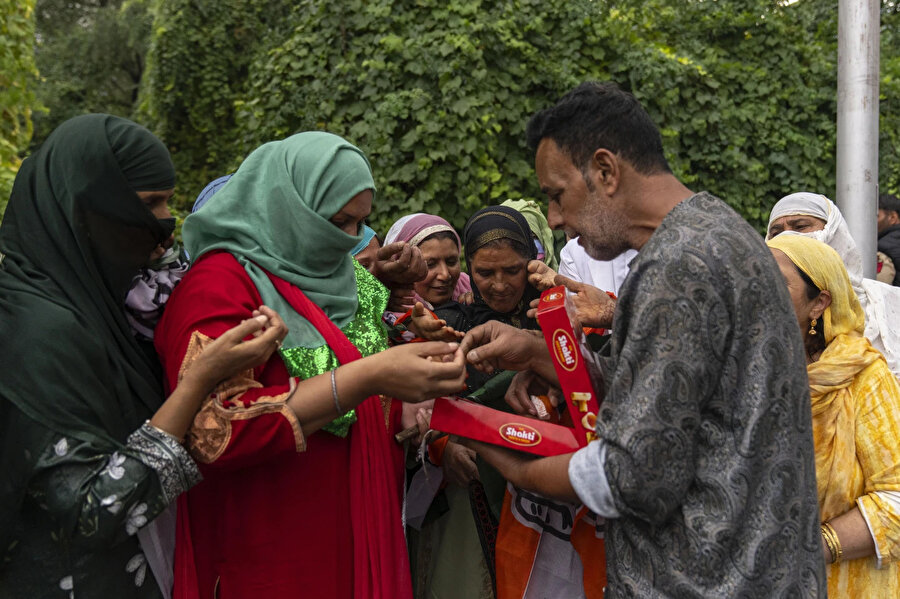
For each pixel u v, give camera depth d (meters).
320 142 1.76
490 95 5.60
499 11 5.84
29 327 1.47
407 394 1.58
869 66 4.52
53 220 1.55
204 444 1.49
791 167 6.91
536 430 1.59
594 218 1.53
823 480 1.86
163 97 10.91
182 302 1.61
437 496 2.24
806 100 7.04
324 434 1.74
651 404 1.27
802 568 1.30
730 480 1.28
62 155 1.55
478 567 2.19
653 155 1.52
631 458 1.27
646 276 1.35
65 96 16.31
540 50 6.07
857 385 1.89
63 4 18.94
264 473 1.68
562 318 1.52
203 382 1.46
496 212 2.51
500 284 2.47
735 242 1.34
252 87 6.93
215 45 10.95
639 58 6.25
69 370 1.47
